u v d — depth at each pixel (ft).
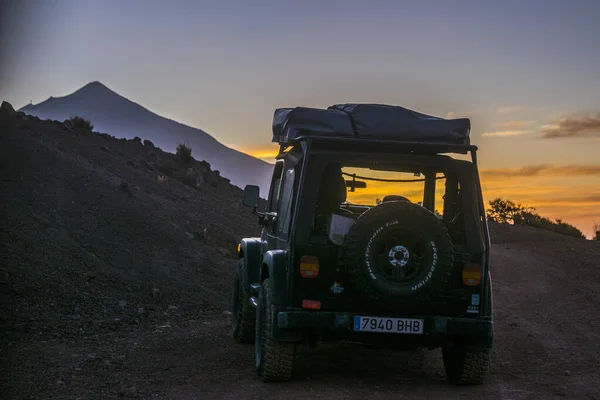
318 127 24.52
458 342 24.30
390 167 25.21
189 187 82.48
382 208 21.99
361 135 24.52
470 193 24.18
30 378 23.04
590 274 58.85
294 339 23.38
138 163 81.25
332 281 23.16
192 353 29.09
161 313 37.63
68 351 27.61
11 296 33.50
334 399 22.08
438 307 23.29
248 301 30.94
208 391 22.70
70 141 73.15
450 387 24.63
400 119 24.72
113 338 31.07
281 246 25.50
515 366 28.27
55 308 34.04
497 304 45.34
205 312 39.86
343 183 26.16
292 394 22.59
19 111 76.89
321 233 23.82
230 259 55.47
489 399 22.80
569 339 33.88
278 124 27.53
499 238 100.42
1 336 28.91
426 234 22.03
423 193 26.63
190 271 48.24
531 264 66.03
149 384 23.26
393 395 22.99
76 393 21.52
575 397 23.07
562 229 120.88
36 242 40.60
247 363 27.55
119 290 39.52
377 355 30.66
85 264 40.88
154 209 59.82
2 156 52.60
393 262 22.09
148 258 47.11
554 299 46.55
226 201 85.05
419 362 29.45
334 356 29.99
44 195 49.03
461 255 23.54
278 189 29.43
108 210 52.42
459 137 24.89
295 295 23.17
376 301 22.34
